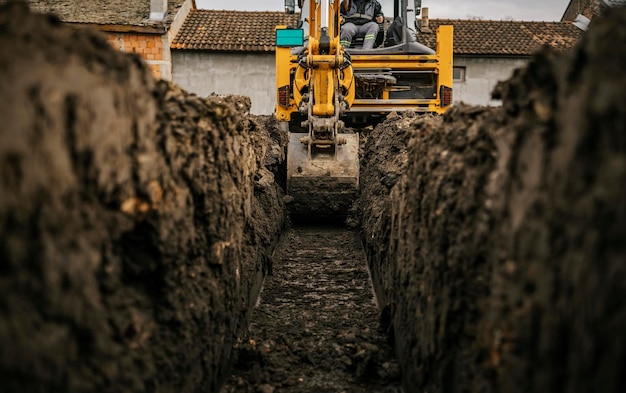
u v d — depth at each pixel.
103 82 2.68
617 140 1.89
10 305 1.94
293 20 21.00
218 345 4.29
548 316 2.20
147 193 3.05
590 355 1.87
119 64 2.92
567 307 2.05
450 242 3.42
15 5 2.34
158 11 18.23
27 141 2.08
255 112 18.98
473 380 2.97
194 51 18.66
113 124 2.75
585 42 2.29
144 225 3.13
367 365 4.83
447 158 3.72
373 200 7.76
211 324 4.12
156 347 3.15
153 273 3.29
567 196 2.15
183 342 3.46
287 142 9.62
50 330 2.12
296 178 8.93
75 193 2.44
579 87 2.22
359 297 6.56
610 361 1.75
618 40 2.05
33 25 2.33
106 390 2.47
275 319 5.96
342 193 9.01
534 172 2.48
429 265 3.77
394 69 10.26
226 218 4.53
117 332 2.73
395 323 5.10
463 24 21.59
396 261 5.20
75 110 2.39
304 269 7.47
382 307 5.98
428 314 3.74
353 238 8.61
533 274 2.38
